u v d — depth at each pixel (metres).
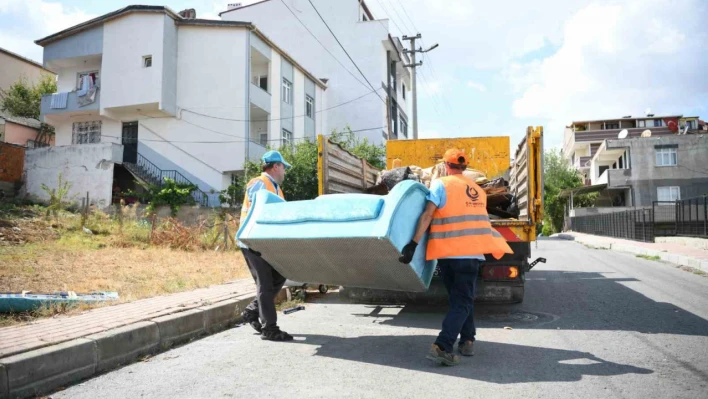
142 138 24.20
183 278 7.80
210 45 23.84
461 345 4.23
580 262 13.23
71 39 24.75
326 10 33.94
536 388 3.36
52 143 29.25
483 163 8.76
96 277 7.45
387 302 6.72
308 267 4.69
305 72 29.89
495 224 5.87
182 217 20.12
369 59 33.34
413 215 4.09
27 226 12.83
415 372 3.76
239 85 23.45
